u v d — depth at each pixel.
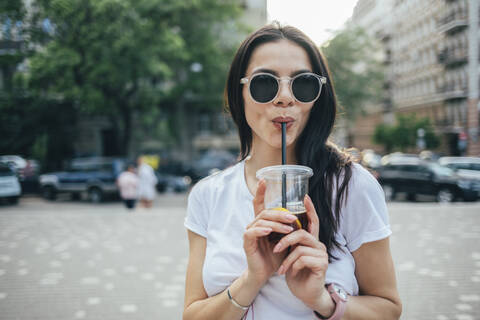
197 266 1.26
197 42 22.41
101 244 7.34
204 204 1.31
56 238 7.94
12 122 19.06
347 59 23.22
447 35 26.84
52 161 20.86
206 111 30.98
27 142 19.73
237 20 23.36
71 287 5.07
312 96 1.12
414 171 14.63
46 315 4.24
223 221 1.24
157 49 17.52
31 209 14.09
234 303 1.05
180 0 18.59
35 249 7.06
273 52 1.14
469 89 26.33
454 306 4.36
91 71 16.81
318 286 0.95
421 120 31.14
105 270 5.75
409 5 24.52
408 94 34.22
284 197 0.98
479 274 5.39
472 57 25.47
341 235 1.13
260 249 1.00
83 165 16.23
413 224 8.92
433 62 29.19
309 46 1.17
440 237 7.59
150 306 4.45
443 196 13.67
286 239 0.93
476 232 7.95
